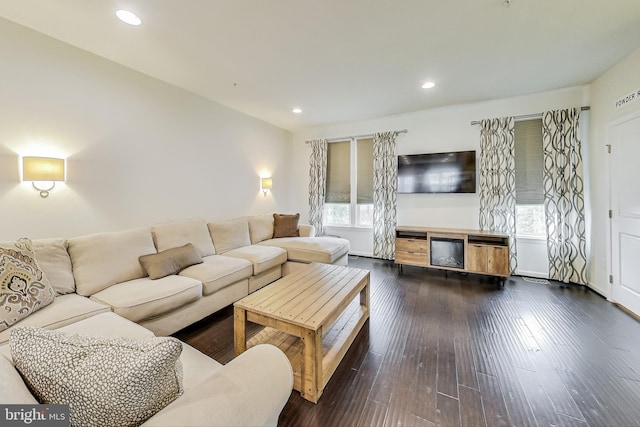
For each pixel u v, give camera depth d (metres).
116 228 2.87
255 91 3.59
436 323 2.54
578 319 2.58
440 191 4.37
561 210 3.58
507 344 2.18
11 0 1.90
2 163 2.14
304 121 5.04
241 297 3.03
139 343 0.73
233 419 0.75
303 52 2.61
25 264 1.72
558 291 3.30
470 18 2.11
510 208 3.88
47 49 2.34
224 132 4.16
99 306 1.87
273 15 2.06
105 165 2.76
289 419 1.47
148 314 2.03
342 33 2.30
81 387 0.66
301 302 1.92
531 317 2.63
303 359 1.62
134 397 0.67
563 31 2.28
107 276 2.28
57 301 1.87
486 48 2.55
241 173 4.51
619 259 2.86
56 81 2.40
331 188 5.50
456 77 3.16
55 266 2.05
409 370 1.87
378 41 2.42
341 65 2.87
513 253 3.88
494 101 3.96
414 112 4.48
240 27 2.21
